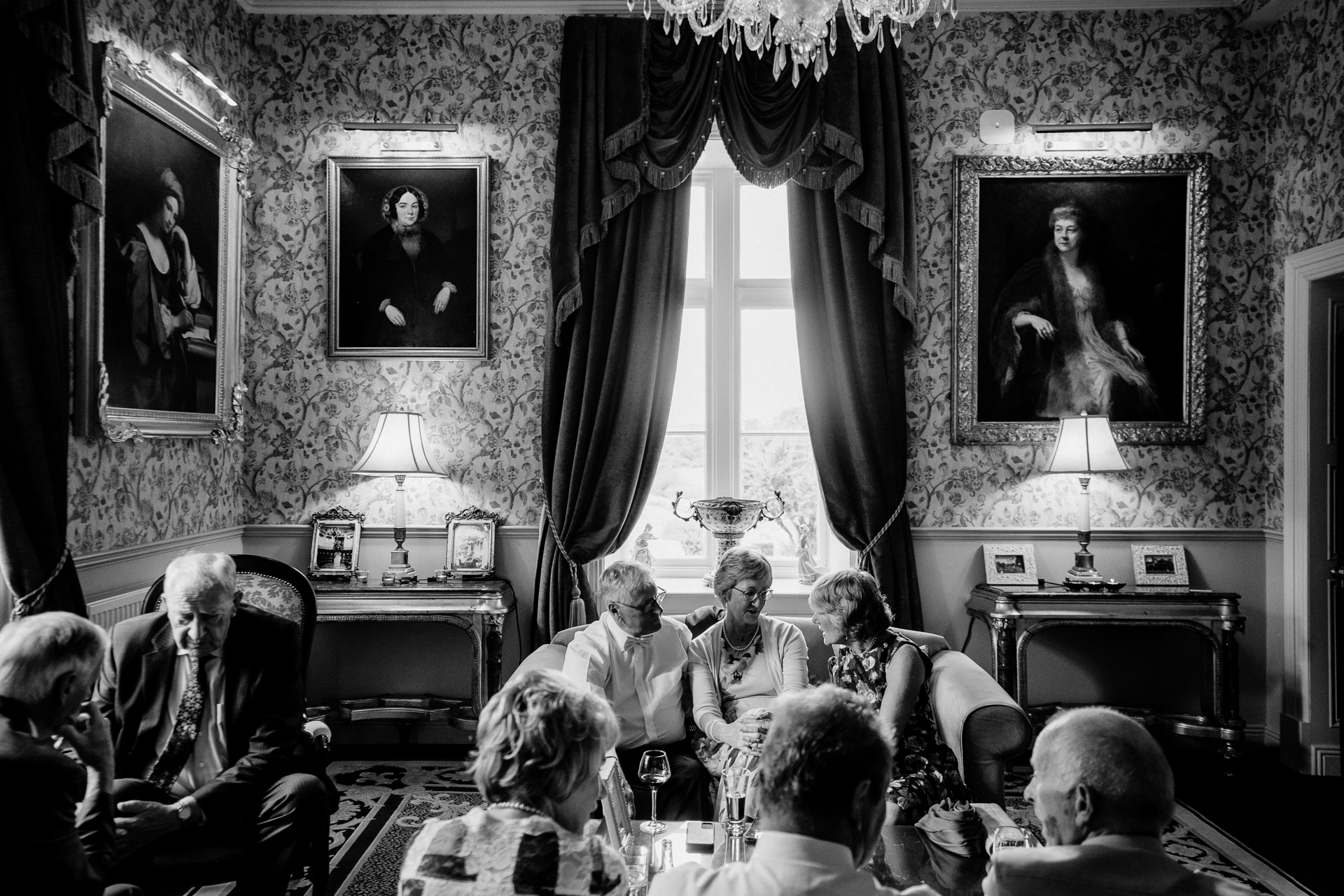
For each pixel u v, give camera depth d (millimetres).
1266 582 4480
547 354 4406
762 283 4781
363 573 4539
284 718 2467
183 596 2301
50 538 2729
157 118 3572
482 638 4145
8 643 1712
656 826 2082
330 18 4586
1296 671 4234
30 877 1644
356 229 4562
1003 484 4559
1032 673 4547
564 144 4395
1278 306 4391
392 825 3414
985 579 4473
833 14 2465
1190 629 4105
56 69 2760
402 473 4191
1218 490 4523
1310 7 4156
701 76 4379
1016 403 4516
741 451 4812
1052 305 4508
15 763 1641
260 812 2361
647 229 4418
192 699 2449
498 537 4559
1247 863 3123
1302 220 4219
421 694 4551
